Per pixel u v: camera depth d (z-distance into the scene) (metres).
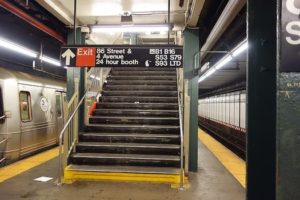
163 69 10.42
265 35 1.76
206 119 24.56
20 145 8.26
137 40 14.59
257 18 1.77
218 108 17.94
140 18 7.16
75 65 5.61
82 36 7.67
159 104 8.21
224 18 5.48
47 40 9.62
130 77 9.78
